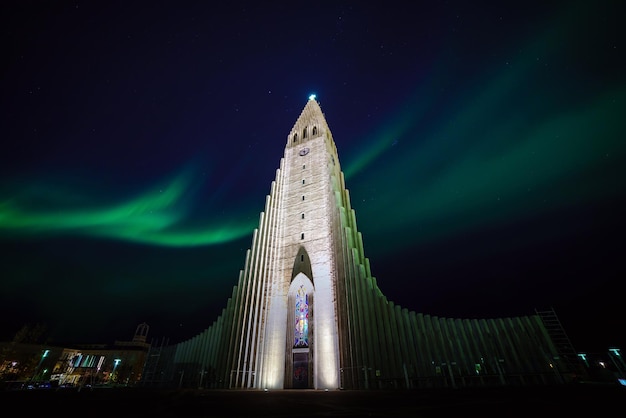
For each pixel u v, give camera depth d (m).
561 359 30.56
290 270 44.62
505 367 30.48
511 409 12.20
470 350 31.70
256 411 12.91
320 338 37.31
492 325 33.06
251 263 47.69
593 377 33.78
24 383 49.75
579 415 10.33
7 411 11.44
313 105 71.50
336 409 13.57
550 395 17.36
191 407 14.16
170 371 48.50
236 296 46.09
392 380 30.86
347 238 40.84
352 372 32.56
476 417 10.61
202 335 47.78
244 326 42.03
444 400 16.52
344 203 53.38
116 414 11.34
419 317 34.34
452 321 33.78
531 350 31.11
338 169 61.22
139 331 95.75
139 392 24.64
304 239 46.38
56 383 54.09
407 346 32.69
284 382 37.31
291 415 11.66
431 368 31.03
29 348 69.88
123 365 80.50
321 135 58.91
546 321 33.84
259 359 39.25
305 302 41.88
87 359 79.19
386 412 12.38
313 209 48.62
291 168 57.53
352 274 38.12
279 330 40.84
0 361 65.56
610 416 9.93
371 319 34.81
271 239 48.41
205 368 43.28
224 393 25.61
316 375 35.38
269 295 43.75
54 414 10.95
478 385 29.30
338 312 36.97
